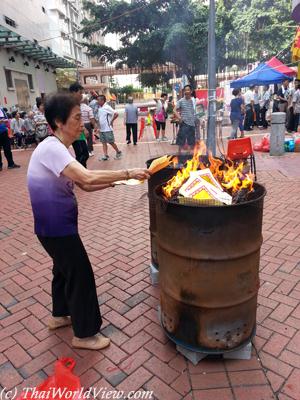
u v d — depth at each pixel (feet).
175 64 81.10
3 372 7.86
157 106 43.42
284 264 11.67
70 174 6.78
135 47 78.95
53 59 76.95
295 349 8.08
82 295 7.90
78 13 175.73
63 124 7.07
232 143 18.62
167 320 7.93
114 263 12.44
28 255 13.51
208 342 7.39
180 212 6.66
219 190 7.66
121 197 20.47
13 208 19.62
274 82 44.01
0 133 30.07
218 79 74.79
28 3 72.69
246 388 7.08
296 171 23.63
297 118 39.29
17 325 9.45
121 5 75.46
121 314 9.64
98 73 150.10
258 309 9.53
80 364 7.95
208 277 6.84
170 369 7.67
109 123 30.83
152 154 33.88
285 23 72.54
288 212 16.10
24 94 65.87
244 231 6.70
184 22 71.51
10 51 58.80
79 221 16.81
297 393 6.93
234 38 72.90
